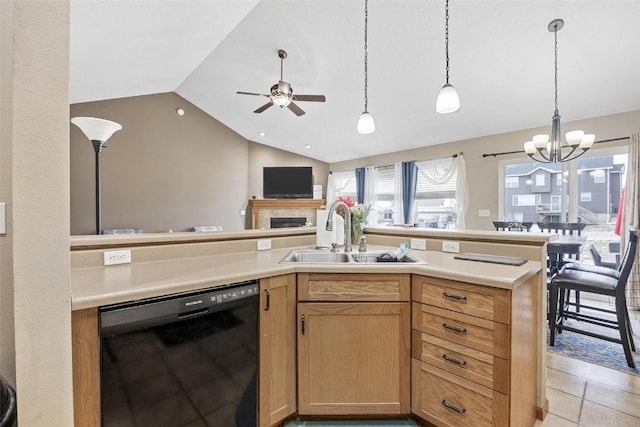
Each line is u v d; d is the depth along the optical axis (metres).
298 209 7.03
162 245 1.72
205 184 6.27
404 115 4.80
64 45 0.87
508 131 4.79
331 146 6.71
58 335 0.88
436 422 1.46
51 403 0.87
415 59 3.49
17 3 0.81
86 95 4.53
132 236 1.63
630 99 3.56
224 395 1.30
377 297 1.54
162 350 1.13
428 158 5.86
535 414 1.62
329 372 1.55
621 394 1.86
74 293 1.02
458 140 5.39
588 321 2.62
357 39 3.34
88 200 4.83
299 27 3.34
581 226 3.42
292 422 1.60
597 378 2.04
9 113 1.10
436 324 1.46
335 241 2.28
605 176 3.91
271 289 1.46
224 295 1.29
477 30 2.93
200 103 5.96
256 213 6.88
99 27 2.77
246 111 5.78
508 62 3.28
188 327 1.19
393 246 2.37
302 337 1.54
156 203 5.59
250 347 1.38
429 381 1.48
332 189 7.65
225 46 3.94
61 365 0.89
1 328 1.07
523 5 2.61
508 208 4.82
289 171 6.88
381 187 6.72
